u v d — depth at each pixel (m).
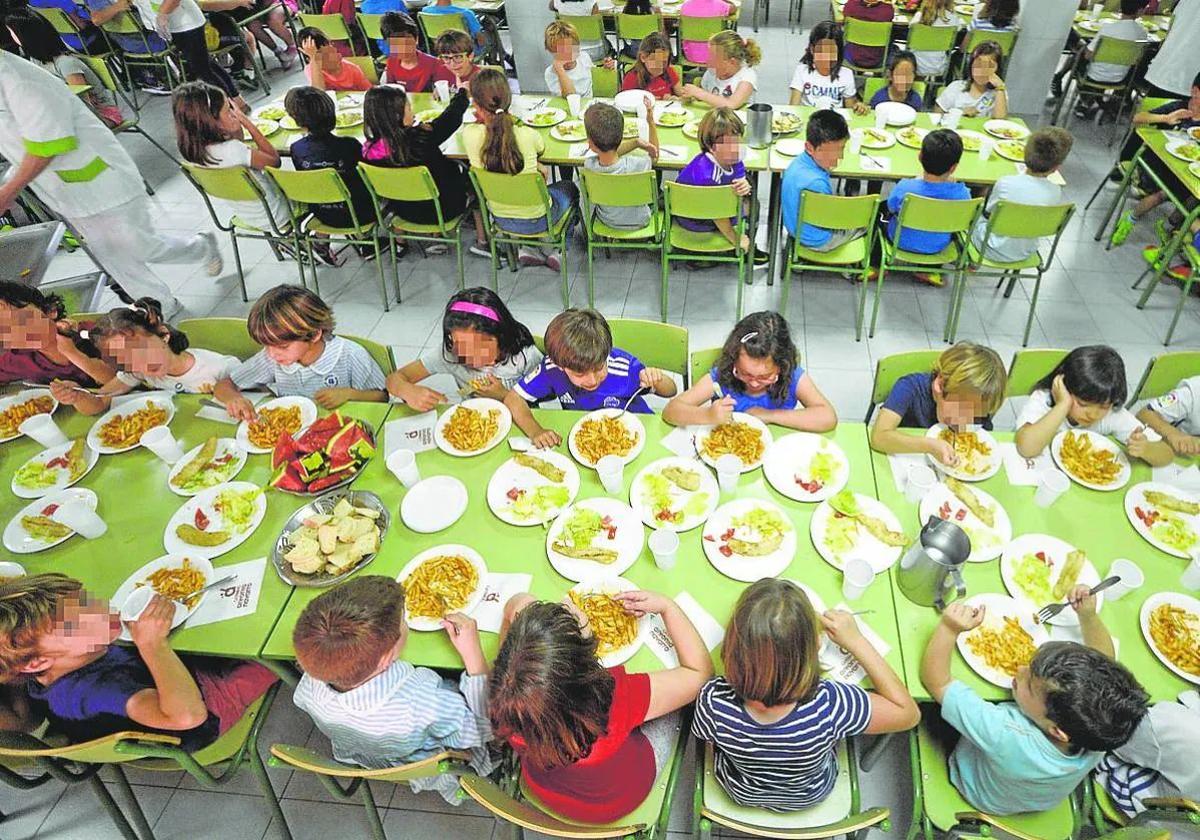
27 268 3.34
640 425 2.14
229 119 3.58
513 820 1.36
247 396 2.45
